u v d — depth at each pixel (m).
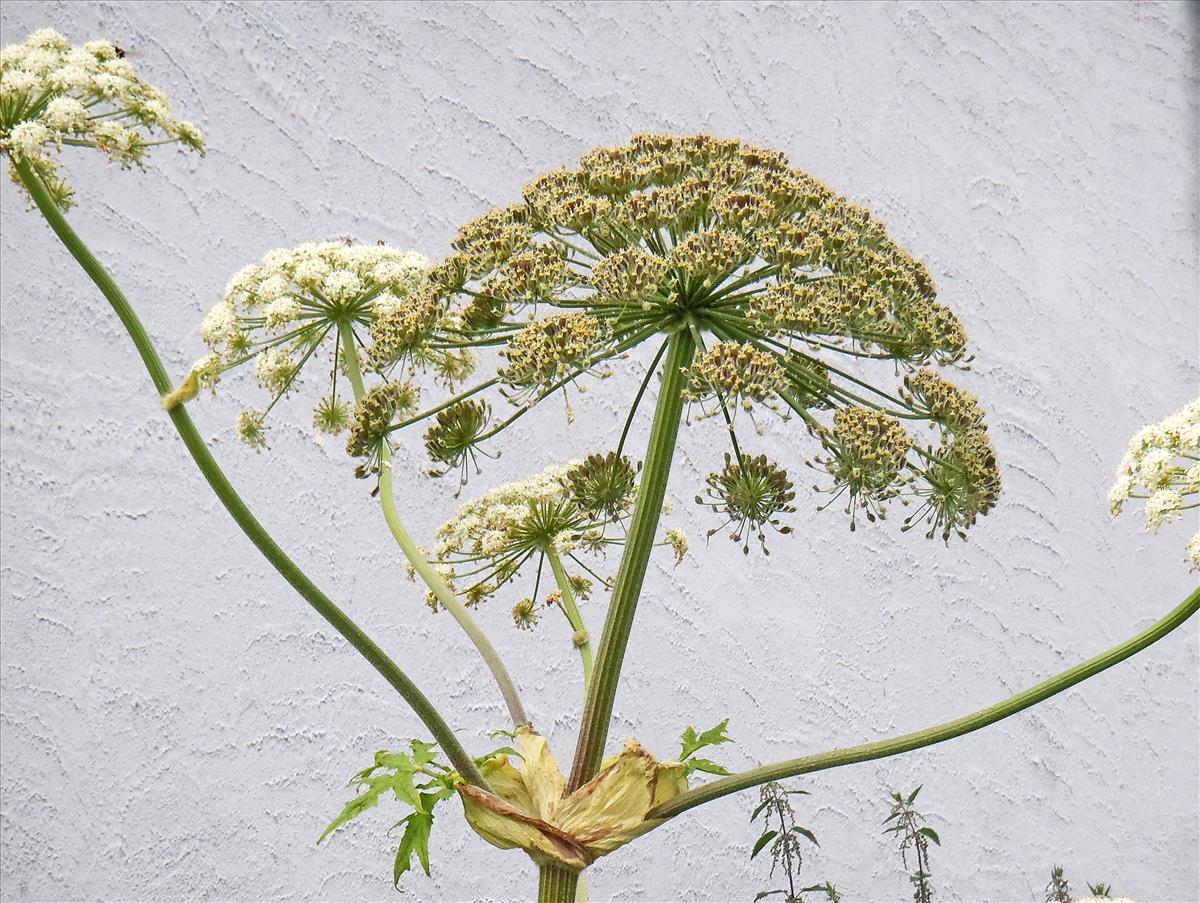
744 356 1.48
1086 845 4.11
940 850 3.86
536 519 1.80
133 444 3.10
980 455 1.57
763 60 3.97
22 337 3.02
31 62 1.53
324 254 1.72
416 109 3.46
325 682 3.20
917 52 4.29
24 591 2.95
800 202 1.60
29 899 2.84
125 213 3.12
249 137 3.25
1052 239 4.47
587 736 1.53
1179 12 4.98
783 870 3.57
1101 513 4.37
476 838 3.27
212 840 3.02
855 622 3.82
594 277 1.52
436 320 1.60
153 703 3.02
